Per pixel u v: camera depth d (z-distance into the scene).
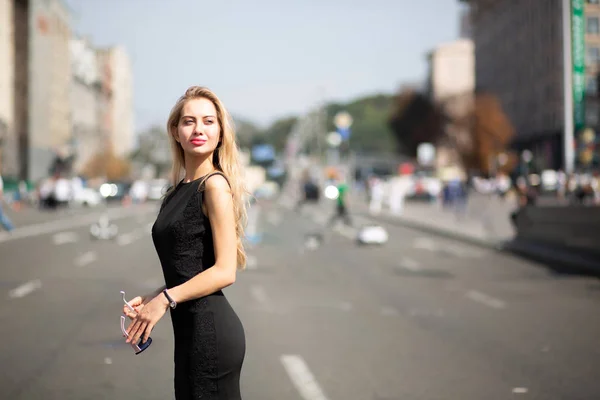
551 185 71.44
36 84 118.62
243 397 7.30
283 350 9.59
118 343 9.91
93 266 19.72
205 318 3.58
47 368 8.51
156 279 16.98
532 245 26.12
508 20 113.75
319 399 7.25
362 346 9.88
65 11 137.75
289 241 30.20
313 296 14.76
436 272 19.52
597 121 49.12
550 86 97.19
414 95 149.12
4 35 107.06
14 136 110.19
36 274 17.88
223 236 3.54
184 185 3.70
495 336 10.67
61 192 63.25
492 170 112.31
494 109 114.62
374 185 63.03
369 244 28.67
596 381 8.04
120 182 87.81
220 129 3.74
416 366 8.71
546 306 13.70
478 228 36.28
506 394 7.49
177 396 3.65
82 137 153.00
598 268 18.88
